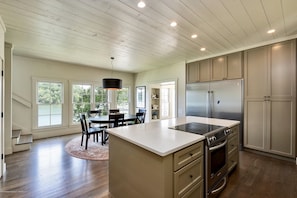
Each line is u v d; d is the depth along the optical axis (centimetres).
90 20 235
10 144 335
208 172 170
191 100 455
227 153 220
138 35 290
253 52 341
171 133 181
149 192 139
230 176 243
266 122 323
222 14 219
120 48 362
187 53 400
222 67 391
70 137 479
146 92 648
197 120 283
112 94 639
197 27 259
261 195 196
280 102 305
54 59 467
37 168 269
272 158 313
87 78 566
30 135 436
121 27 258
